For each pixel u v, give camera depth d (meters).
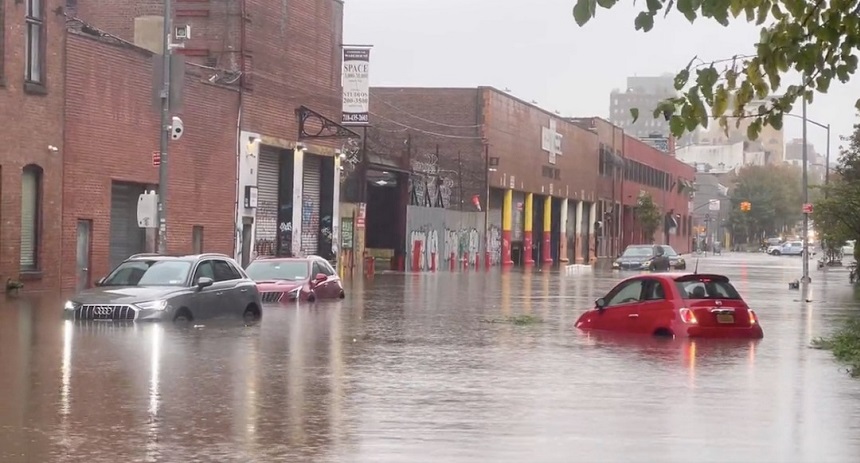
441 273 72.00
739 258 132.88
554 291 48.84
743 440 12.64
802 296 46.34
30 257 37.34
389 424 13.49
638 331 25.58
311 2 57.34
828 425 13.66
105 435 12.55
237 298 27.95
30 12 36.81
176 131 37.88
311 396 15.65
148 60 43.25
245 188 51.34
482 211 88.56
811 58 12.29
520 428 13.30
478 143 88.00
